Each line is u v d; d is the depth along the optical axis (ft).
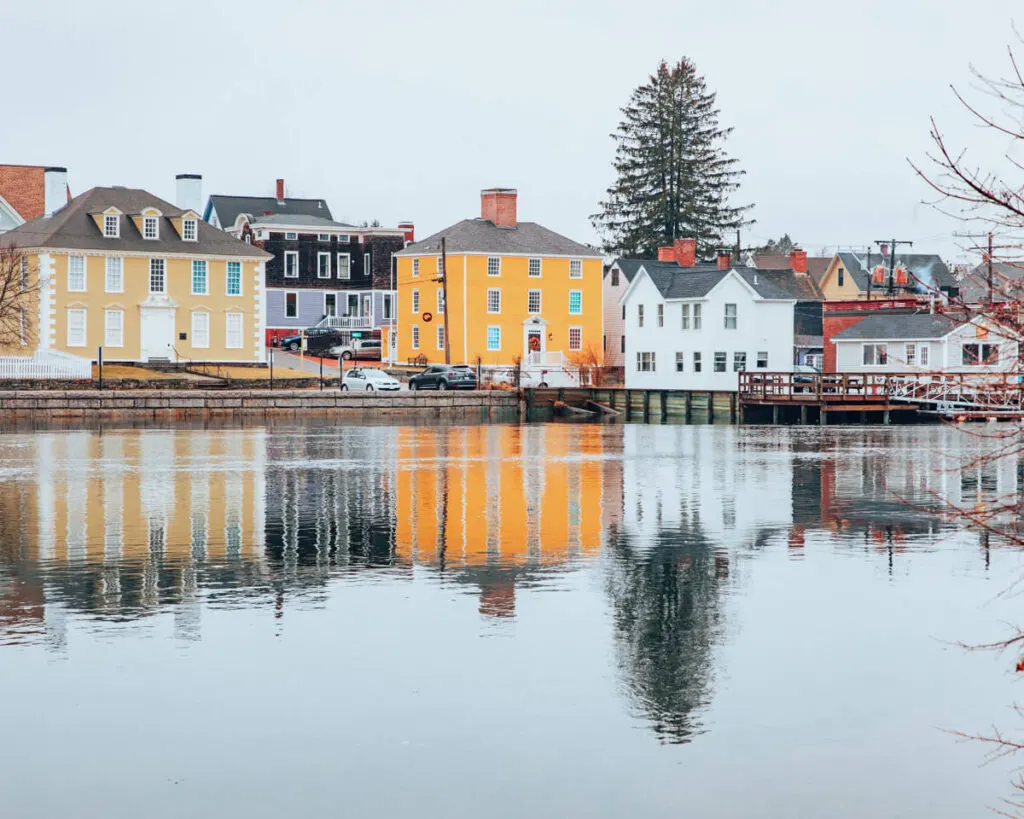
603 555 74.90
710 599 62.69
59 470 124.77
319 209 388.57
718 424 223.30
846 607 60.90
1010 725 44.34
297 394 233.55
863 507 96.32
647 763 41.11
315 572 69.46
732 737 43.27
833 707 46.19
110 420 215.31
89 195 259.60
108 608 60.49
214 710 45.83
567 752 42.04
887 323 246.47
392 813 37.55
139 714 45.44
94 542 78.95
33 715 45.29
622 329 312.29
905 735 43.47
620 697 47.29
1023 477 119.55
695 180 403.13
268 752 42.01
